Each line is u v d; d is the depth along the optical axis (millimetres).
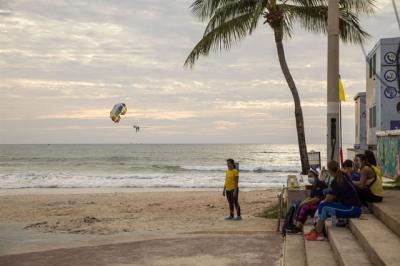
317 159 15914
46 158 93812
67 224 14672
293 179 12766
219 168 59781
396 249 6301
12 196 25156
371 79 27406
